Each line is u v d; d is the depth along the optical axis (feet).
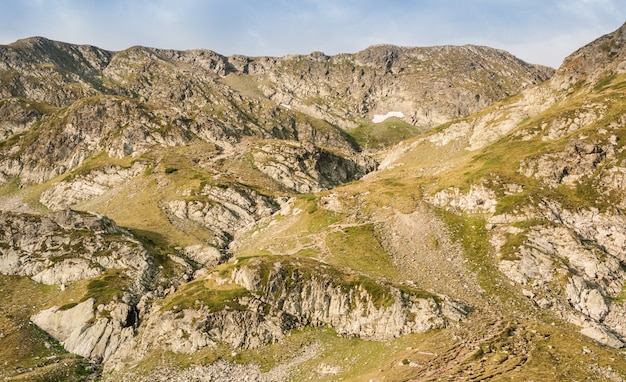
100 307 325.83
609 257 327.47
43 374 258.37
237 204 591.78
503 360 199.11
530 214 381.81
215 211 572.51
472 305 284.41
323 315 287.69
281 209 557.74
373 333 264.93
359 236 403.54
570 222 374.63
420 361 208.64
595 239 359.66
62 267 376.07
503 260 339.36
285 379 234.38
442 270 344.28
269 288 297.53
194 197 598.75
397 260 364.38
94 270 376.89
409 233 404.77
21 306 336.29
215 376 244.63
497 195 416.87
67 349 304.09
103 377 269.03
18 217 413.39
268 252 404.16
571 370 187.93
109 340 304.91
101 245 404.77
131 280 370.12
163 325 289.74
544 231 357.61
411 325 257.75
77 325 316.40
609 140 429.79
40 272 374.84
